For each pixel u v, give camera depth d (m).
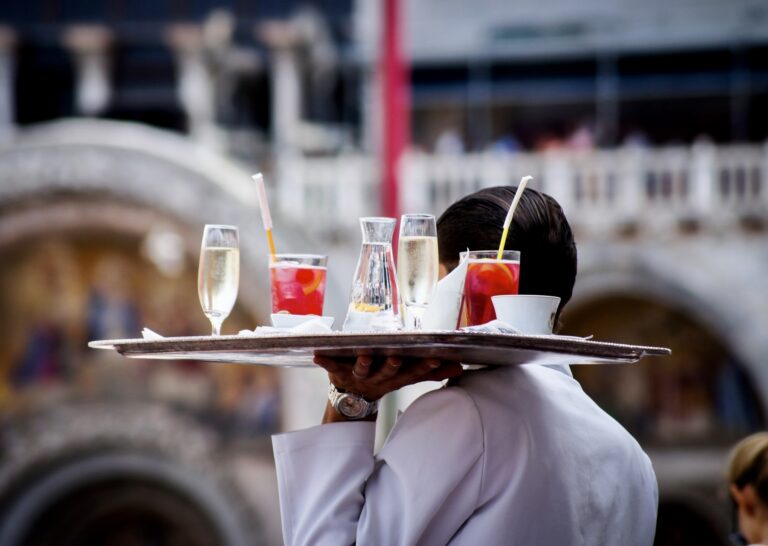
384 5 15.33
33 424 25.38
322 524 2.67
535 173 24.39
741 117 26.17
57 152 24.11
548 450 2.71
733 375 26.05
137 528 26.17
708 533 26.14
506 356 2.58
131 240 25.06
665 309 26.16
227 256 3.26
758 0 25.94
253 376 25.19
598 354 2.60
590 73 26.72
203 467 25.14
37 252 25.17
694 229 24.22
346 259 23.69
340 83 26.81
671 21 26.33
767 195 23.89
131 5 26.73
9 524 25.33
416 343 2.41
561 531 2.69
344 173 23.88
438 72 27.11
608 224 24.36
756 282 24.09
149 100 26.70
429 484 2.62
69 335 25.56
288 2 26.53
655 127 26.44
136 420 25.33
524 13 26.84
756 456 4.19
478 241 3.01
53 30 26.73
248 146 26.31
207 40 26.16
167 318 25.48
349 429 2.74
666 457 26.23
